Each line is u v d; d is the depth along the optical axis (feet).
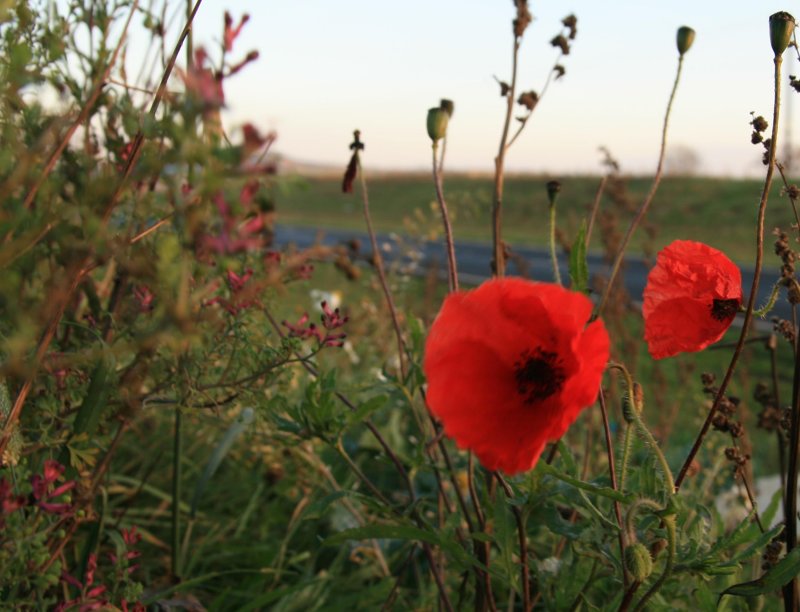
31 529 1.24
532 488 1.48
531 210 26.08
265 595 1.96
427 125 1.61
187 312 1.06
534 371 1.17
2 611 1.33
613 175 3.62
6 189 1.07
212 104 0.92
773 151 1.40
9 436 1.30
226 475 2.73
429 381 1.18
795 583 1.49
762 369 6.34
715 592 1.54
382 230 27.14
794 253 1.53
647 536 1.37
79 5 1.41
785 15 1.36
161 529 2.41
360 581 2.34
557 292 1.16
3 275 1.14
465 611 1.97
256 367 1.67
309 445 2.31
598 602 1.89
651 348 1.49
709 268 1.46
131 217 1.22
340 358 3.49
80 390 1.59
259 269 1.63
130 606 1.78
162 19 1.47
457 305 1.19
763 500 3.30
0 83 1.16
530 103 1.75
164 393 1.72
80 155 1.40
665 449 2.69
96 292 1.74
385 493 2.66
